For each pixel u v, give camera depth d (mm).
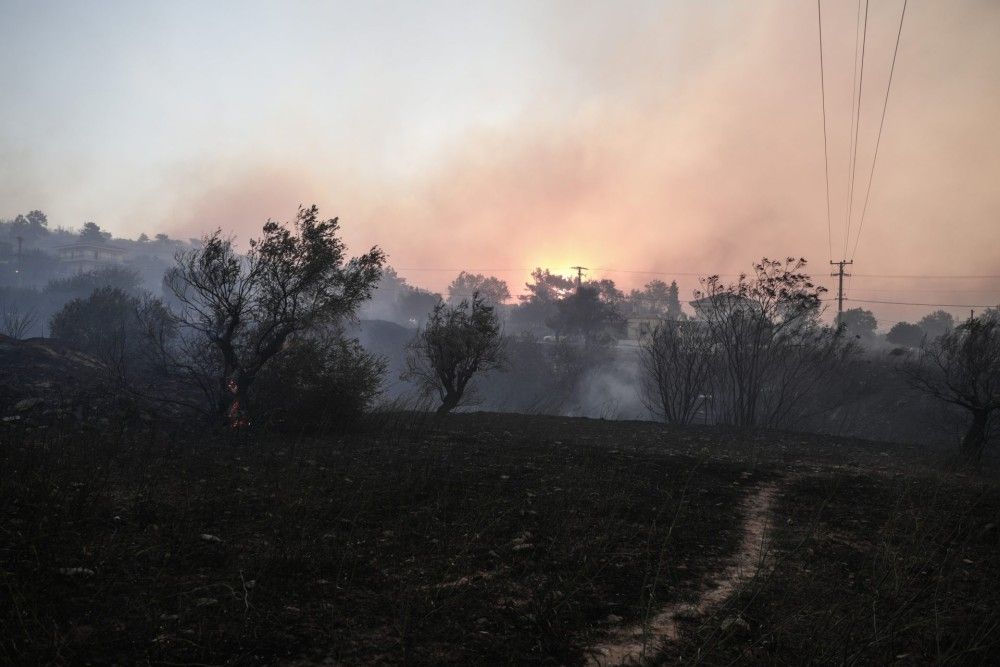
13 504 5066
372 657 3307
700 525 6566
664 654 3559
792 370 25422
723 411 25500
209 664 3049
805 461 12289
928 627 4051
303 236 12391
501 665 3334
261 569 4301
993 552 5914
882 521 6984
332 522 5652
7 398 10984
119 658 3008
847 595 4594
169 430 10906
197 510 5621
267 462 8164
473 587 4383
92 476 6199
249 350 12617
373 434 11859
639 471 9430
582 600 4293
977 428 16578
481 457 9820
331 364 12406
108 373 13750
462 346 17016
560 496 7242
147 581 3969
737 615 4086
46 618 3281
